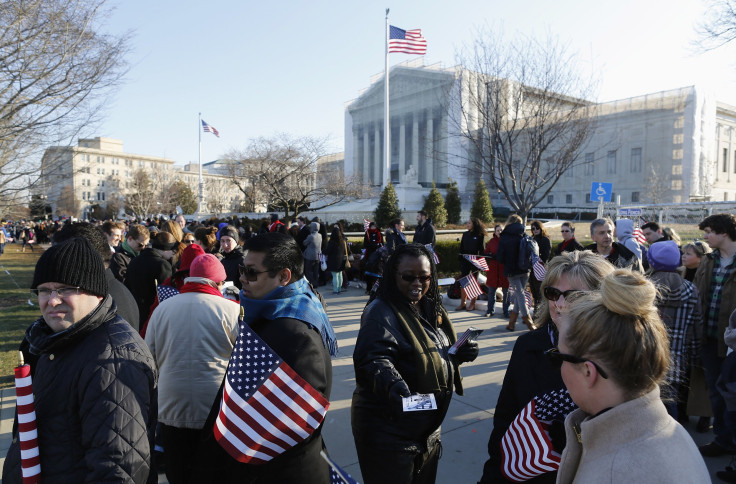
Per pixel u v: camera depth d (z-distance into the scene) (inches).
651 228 270.1
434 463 101.7
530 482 82.2
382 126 2546.8
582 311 51.0
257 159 1194.6
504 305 344.8
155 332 109.5
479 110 697.0
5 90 337.1
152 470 77.9
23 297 470.6
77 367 68.3
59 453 67.6
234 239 228.8
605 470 45.9
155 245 225.0
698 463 45.3
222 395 81.7
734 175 2427.4
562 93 685.3
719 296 158.1
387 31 1005.8
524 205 685.3
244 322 81.4
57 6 341.1
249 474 80.7
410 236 776.9
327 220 1353.3
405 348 96.7
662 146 1948.8
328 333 97.3
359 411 98.6
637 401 46.9
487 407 190.2
